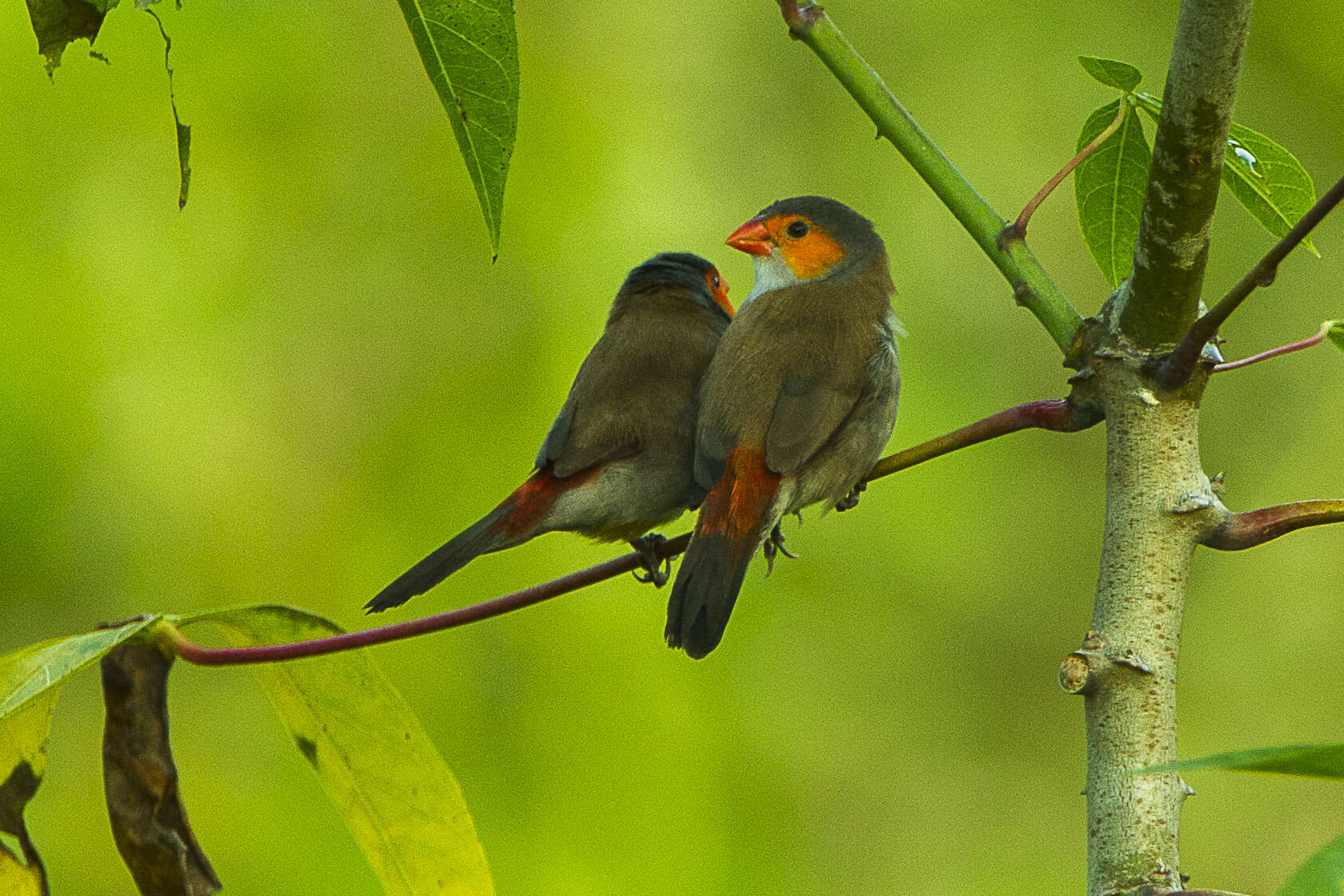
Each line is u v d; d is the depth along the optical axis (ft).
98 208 37.93
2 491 35.81
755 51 43.52
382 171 40.09
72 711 35.96
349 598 37.04
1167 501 12.66
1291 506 12.55
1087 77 44.47
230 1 39.22
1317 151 45.24
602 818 35.27
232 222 38.83
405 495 37.93
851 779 39.29
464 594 36.76
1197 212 12.07
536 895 34.32
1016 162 44.14
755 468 19.56
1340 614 44.09
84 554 36.09
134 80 38.65
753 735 38.27
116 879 35.01
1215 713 44.34
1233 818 43.27
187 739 35.63
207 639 36.17
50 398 36.45
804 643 40.29
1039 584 42.24
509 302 39.63
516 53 12.86
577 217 40.42
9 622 35.53
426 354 38.96
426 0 12.78
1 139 37.76
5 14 38.04
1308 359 44.45
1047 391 42.50
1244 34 11.37
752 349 20.61
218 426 37.24
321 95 40.06
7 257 37.04
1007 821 40.40
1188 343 12.39
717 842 36.22
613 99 42.01
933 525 41.75
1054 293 13.52
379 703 14.11
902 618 41.37
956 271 43.09
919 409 42.11
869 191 43.39
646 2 43.16
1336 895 6.94
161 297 37.78
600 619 36.50
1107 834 12.05
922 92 44.75
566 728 35.76
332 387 38.34
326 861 34.81
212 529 36.70
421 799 14.34
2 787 13.12
